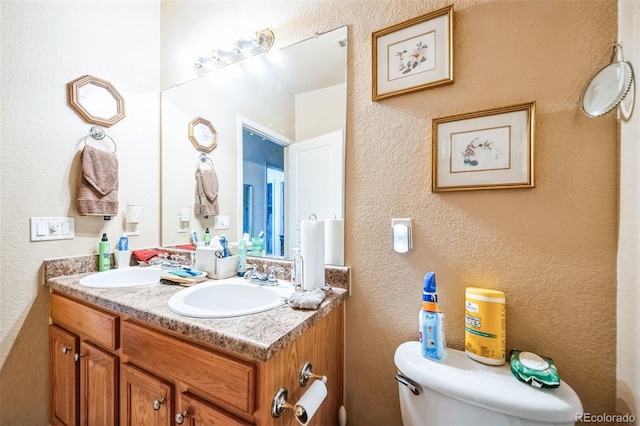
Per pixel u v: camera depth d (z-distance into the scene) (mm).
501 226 822
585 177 729
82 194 1232
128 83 1464
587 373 727
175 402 767
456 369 741
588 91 715
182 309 787
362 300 1026
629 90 638
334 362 977
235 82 1397
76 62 1262
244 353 620
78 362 1043
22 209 1109
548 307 768
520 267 799
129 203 1463
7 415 1093
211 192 1478
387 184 989
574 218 740
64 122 1219
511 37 813
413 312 942
